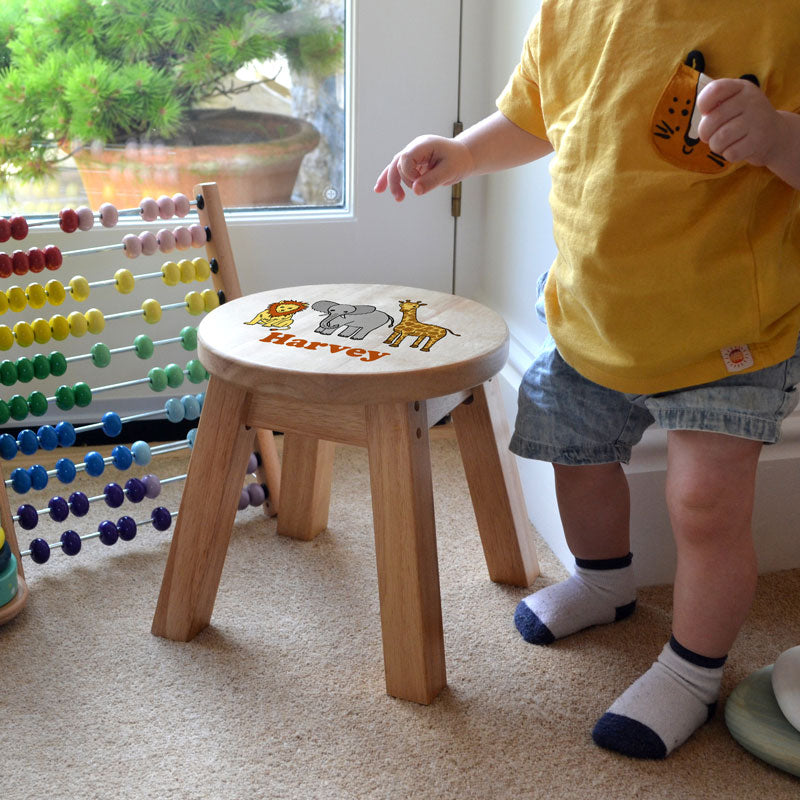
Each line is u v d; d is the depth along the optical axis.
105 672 0.93
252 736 0.85
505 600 1.05
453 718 0.87
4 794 0.78
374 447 0.85
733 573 0.83
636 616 1.03
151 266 1.37
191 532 0.95
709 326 0.79
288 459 1.14
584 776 0.81
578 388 0.94
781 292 0.78
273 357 0.85
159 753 0.83
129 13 1.31
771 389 0.81
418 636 0.87
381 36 1.35
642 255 0.79
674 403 0.83
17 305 1.07
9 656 0.95
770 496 1.08
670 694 0.85
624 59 0.79
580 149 0.82
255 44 1.35
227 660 0.95
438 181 0.96
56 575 1.10
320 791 0.79
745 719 0.84
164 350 1.41
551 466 1.15
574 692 0.91
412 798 0.78
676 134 0.77
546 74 0.87
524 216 1.28
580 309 0.87
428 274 1.48
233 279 1.17
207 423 0.93
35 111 1.32
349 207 1.43
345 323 0.94
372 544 1.16
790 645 0.98
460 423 1.02
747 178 0.76
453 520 1.21
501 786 0.79
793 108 0.74
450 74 1.38
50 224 1.20
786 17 0.74
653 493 1.06
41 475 1.09
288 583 1.08
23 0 1.28
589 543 0.99
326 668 0.94
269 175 1.41
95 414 1.41
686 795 0.79
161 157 1.38
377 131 1.39
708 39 0.75
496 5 1.34
